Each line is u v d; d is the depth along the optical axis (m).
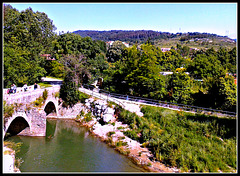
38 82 38.75
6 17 35.47
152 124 23.53
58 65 48.91
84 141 22.25
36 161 16.62
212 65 46.91
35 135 22.64
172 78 29.25
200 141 20.11
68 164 16.48
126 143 21.19
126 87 36.00
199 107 24.83
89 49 53.75
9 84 26.64
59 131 25.34
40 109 23.28
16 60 29.89
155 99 29.91
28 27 40.16
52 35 48.84
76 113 32.34
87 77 41.28
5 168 12.70
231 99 23.08
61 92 32.84
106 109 28.14
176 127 22.77
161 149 18.89
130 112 26.48
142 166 16.94
